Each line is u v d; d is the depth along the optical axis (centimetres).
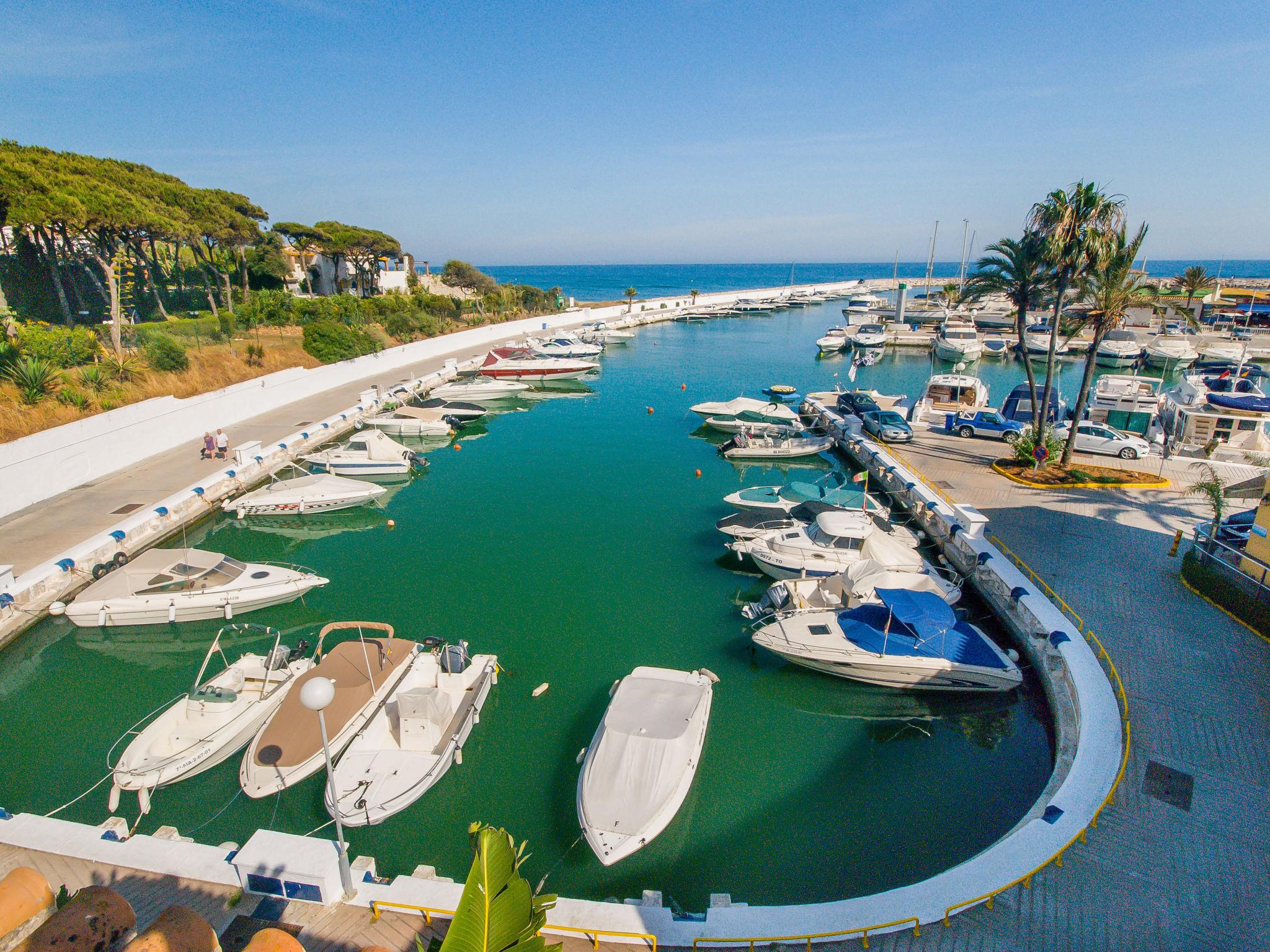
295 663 1554
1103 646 1545
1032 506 2400
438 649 1578
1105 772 1182
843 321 10006
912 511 2530
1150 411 3266
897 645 1589
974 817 1263
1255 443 2939
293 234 6462
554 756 1381
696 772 1316
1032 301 2817
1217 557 1803
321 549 2353
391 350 5284
